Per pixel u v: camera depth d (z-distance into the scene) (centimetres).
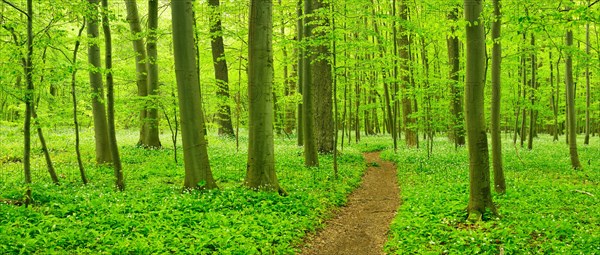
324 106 2169
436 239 878
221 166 1683
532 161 2025
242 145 2558
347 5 1500
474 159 1002
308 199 1197
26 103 973
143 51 2064
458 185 1399
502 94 2694
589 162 1956
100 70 1123
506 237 844
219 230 859
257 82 1218
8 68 1003
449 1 1678
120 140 2478
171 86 1719
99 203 1020
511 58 1750
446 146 2825
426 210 1100
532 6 1112
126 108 1697
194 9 1642
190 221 920
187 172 1199
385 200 1378
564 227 884
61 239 764
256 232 870
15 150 1873
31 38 980
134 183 1352
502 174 1277
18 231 778
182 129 1190
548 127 6197
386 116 4878
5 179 1298
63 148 2031
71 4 1070
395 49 2377
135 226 874
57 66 1042
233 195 1120
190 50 1164
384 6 2234
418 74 2161
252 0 1210
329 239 965
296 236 924
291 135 3694
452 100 2220
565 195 1253
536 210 1066
